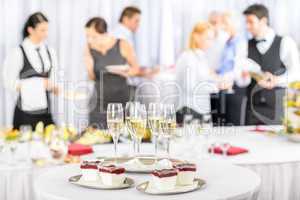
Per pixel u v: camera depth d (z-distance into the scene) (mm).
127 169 1996
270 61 5301
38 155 2596
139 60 5262
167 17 5293
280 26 5523
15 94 4750
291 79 5203
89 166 1833
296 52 5340
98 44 5105
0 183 2375
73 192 1697
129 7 5172
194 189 1716
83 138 2904
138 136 2105
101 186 1745
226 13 5410
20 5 4863
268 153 2645
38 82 4785
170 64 5316
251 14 5324
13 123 4719
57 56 4980
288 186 2547
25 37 4812
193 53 5355
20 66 4750
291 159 2523
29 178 2402
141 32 5250
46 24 4859
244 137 3109
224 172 2025
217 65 5387
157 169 1728
